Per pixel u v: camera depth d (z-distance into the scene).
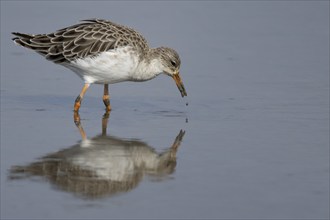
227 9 27.08
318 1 28.02
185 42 23.28
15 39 17.58
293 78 20.30
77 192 12.34
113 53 16.97
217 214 11.56
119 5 26.38
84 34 17.22
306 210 11.73
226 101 18.47
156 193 12.38
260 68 21.23
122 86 19.98
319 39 24.03
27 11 25.47
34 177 12.95
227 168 13.58
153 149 14.67
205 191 12.46
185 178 13.08
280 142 15.20
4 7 25.91
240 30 24.89
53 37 17.39
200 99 18.69
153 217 11.41
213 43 23.42
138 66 17.48
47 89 19.25
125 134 15.72
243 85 19.77
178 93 19.36
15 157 13.94
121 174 13.21
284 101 18.34
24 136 15.34
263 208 11.79
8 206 11.73
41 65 21.14
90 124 16.47
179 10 26.45
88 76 17.42
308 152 14.54
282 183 12.83
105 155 14.20
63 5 26.22
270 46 23.31
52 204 11.83
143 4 26.77
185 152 14.54
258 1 28.09
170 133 15.83
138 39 17.45
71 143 14.93
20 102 18.05
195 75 20.62
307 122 16.66
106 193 12.34
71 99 18.58
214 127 16.33
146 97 19.02
